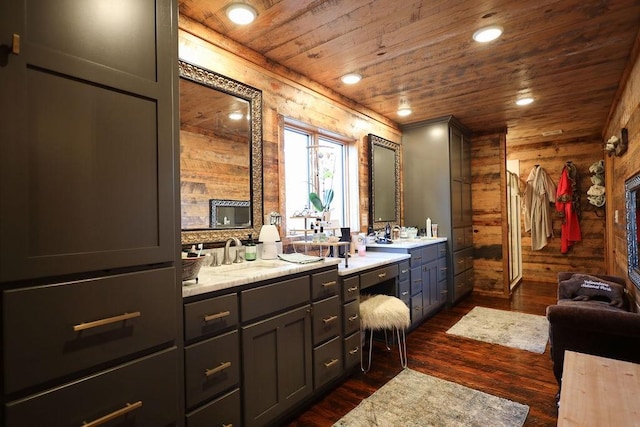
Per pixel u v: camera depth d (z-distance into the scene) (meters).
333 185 3.40
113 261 1.10
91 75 1.05
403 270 3.10
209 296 1.45
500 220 4.66
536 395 2.14
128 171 1.15
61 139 0.99
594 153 5.27
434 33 2.18
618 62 2.62
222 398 1.48
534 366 2.55
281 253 2.41
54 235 0.97
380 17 1.99
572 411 1.04
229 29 2.12
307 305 1.96
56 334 0.97
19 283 0.91
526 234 5.83
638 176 2.17
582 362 1.41
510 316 3.78
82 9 1.05
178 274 1.30
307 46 2.34
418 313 3.35
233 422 1.53
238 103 2.27
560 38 2.25
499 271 4.66
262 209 2.42
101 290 1.07
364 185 3.67
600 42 2.31
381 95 3.35
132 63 1.17
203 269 1.91
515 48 2.39
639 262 2.28
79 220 1.03
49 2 0.97
